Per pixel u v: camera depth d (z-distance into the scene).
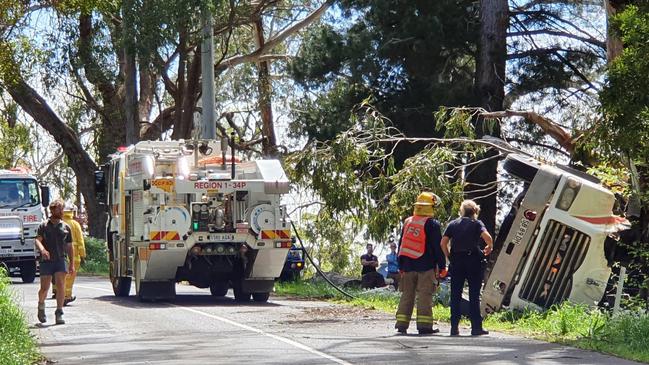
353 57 54.12
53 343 22.78
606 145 27.05
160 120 74.00
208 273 34.62
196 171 33.91
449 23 53.31
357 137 38.25
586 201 27.81
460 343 22.25
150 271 33.62
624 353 20.06
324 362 18.88
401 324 24.75
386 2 53.84
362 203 36.94
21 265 52.19
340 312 30.66
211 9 49.12
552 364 18.59
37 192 51.50
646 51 23.94
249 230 33.72
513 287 28.36
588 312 26.42
